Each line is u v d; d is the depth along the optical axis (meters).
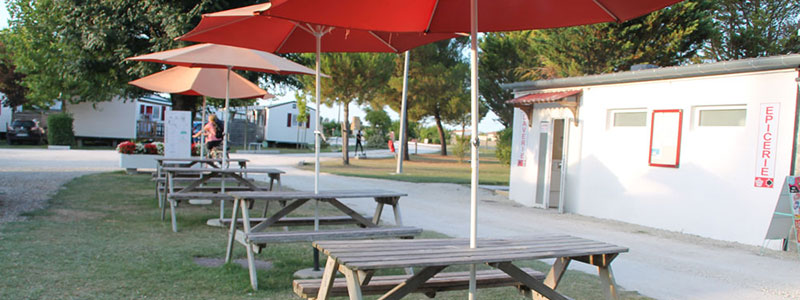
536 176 13.22
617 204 11.30
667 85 10.45
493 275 4.34
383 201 6.41
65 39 16.25
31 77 29.81
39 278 4.91
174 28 14.27
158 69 15.17
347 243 3.79
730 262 7.56
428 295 4.08
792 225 8.38
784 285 6.30
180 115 13.42
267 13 3.32
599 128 11.73
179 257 6.05
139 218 8.58
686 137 10.12
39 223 7.55
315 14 3.49
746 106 9.30
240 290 4.93
